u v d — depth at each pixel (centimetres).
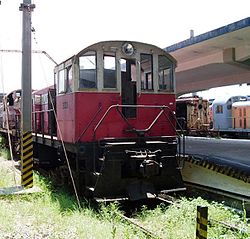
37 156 1261
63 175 938
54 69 980
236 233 554
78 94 800
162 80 878
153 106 817
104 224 602
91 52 811
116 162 752
